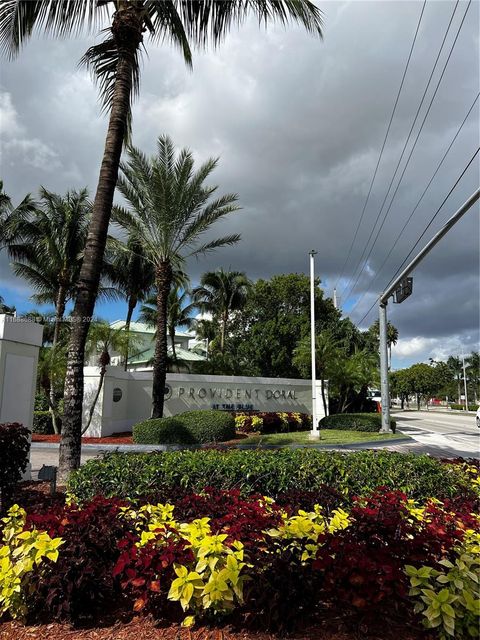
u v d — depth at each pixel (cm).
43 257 2384
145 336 3659
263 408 2469
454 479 578
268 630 275
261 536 302
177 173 1661
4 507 500
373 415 2372
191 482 527
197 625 283
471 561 271
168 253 1805
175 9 915
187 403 2289
